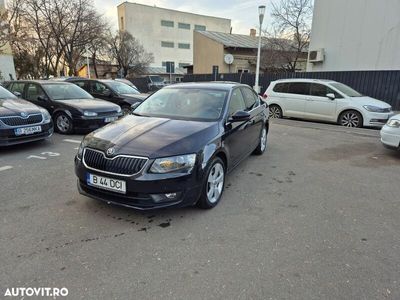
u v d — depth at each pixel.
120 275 2.46
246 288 2.32
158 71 47.94
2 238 2.96
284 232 3.16
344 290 2.31
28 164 5.34
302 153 6.48
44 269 2.52
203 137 3.54
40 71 27.47
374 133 8.77
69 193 4.05
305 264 2.62
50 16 26.44
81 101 8.35
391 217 3.54
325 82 10.49
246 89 5.63
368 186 4.55
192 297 2.23
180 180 3.16
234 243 2.94
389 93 12.70
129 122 3.96
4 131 5.76
